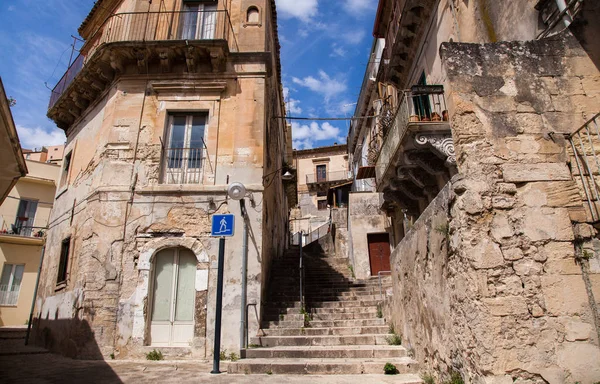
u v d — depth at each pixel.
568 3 6.45
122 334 9.16
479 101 4.86
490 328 3.98
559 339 3.96
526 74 5.01
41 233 23.56
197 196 10.30
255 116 11.08
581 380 3.85
